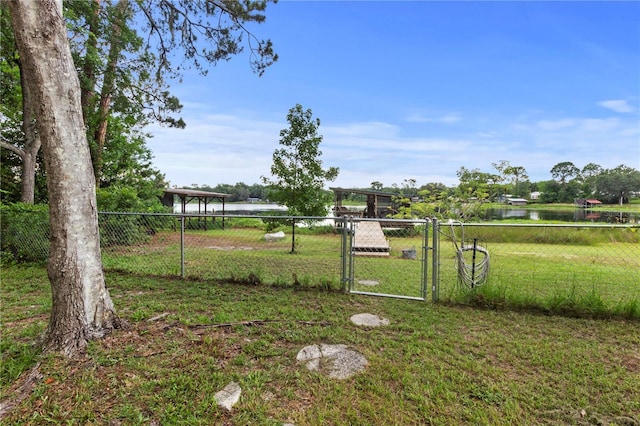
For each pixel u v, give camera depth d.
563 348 2.98
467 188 16.91
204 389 2.26
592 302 3.78
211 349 2.84
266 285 5.11
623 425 1.97
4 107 11.27
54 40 2.67
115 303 4.14
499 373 2.54
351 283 4.86
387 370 2.57
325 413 2.05
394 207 21.42
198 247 9.82
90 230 2.98
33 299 4.38
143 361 2.61
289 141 10.43
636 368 2.64
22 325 3.44
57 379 2.34
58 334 2.78
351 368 2.60
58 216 2.80
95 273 3.01
